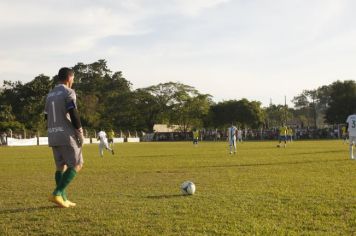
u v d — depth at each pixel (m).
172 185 12.20
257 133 85.56
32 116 90.38
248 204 8.76
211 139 92.56
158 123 114.12
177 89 109.50
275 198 9.47
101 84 123.19
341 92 99.75
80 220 7.48
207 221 7.28
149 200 9.45
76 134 8.66
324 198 9.35
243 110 108.75
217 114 111.94
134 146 53.28
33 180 14.20
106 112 107.81
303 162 20.31
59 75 8.95
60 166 8.84
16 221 7.49
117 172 16.56
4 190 11.55
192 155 28.69
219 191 10.67
